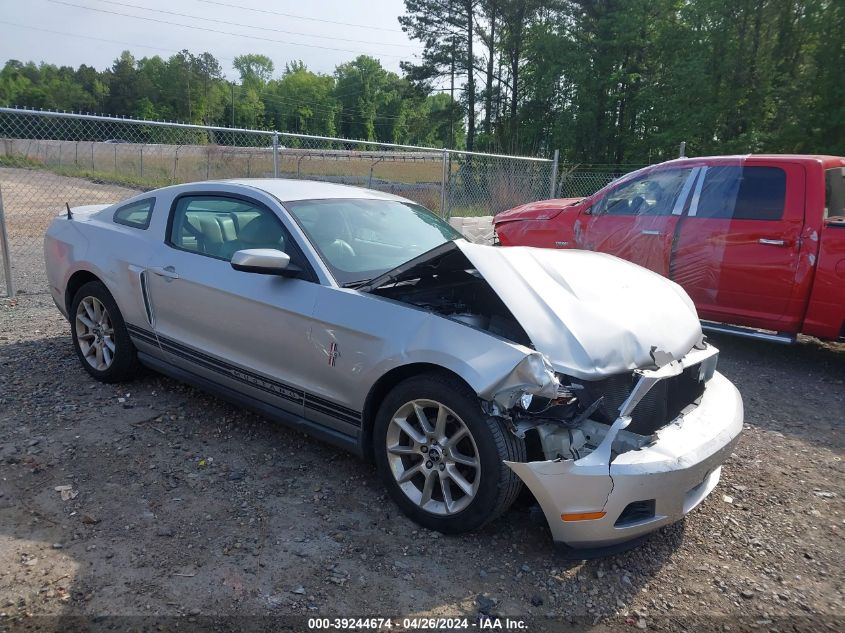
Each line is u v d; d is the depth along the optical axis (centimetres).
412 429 301
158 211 434
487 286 345
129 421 403
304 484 338
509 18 4462
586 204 702
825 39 2489
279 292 345
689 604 264
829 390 543
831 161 573
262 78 13225
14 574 255
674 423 295
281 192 394
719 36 2872
